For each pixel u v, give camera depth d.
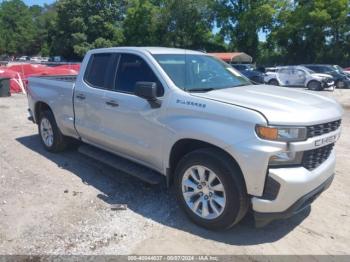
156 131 4.02
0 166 5.59
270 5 50.72
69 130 5.65
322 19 43.72
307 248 3.45
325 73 25.36
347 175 5.39
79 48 63.03
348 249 3.45
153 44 57.09
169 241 3.52
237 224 3.86
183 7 53.81
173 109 3.82
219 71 4.69
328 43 47.25
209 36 56.34
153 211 4.13
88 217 3.97
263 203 3.25
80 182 4.96
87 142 5.42
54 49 70.25
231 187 3.38
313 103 3.64
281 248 3.44
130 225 3.81
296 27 46.56
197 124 3.56
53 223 3.82
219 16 54.41
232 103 3.45
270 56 52.78
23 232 3.64
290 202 3.24
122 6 66.38
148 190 4.71
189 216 3.84
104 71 4.88
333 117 3.56
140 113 4.17
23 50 106.00
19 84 16.11
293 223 3.92
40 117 6.41
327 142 3.52
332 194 4.69
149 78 4.22
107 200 4.41
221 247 3.43
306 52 49.03
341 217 4.07
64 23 66.56
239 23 52.41
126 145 4.48
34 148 6.60
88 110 5.04
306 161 3.34
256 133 3.19
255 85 4.59
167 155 3.94
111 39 66.12
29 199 4.39
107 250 3.36
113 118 4.59
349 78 25.12
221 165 3.42
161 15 55.25
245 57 44.97
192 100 3.70
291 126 3.16
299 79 23.98
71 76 6.86
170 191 4.69
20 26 104.06
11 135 7.66
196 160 3.63
